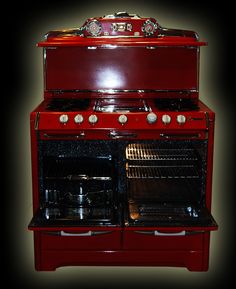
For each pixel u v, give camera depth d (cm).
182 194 271
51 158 259
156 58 291
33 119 250
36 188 257
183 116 249
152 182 277
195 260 259
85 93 295
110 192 263
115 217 249
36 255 258
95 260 259
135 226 240
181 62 291
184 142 254
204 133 250
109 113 250
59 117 249
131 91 294
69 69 293
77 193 264
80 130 249
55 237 256
